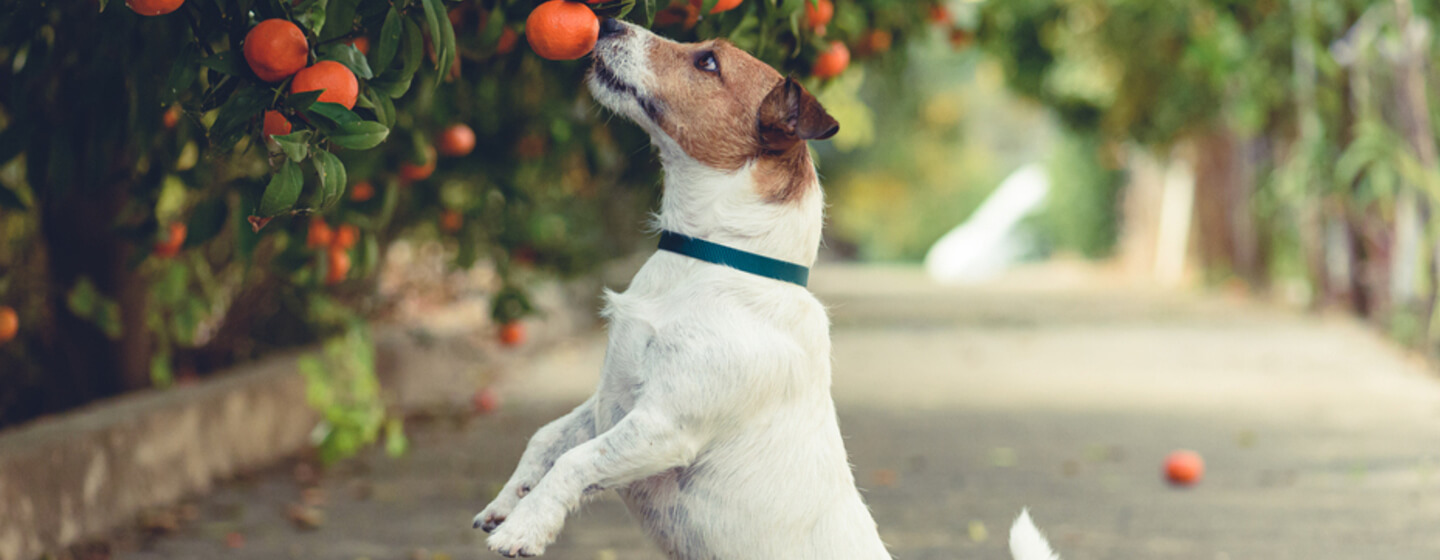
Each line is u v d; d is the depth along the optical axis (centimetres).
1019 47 1420
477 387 1031
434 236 741
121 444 557
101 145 377
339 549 521
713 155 309
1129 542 552
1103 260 3475
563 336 1427
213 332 793
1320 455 745
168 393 643
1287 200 1652
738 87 310
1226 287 2144
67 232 632
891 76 608
